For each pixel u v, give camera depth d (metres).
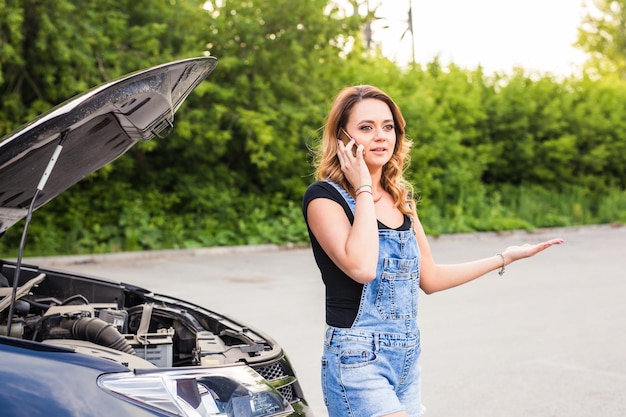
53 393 2.40
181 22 17.02
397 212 2.85
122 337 3.13
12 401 2.37
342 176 2.78
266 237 17.23
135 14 16.75
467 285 11.37
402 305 2.71
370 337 2.66
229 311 9.08
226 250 16.20
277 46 17.80
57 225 15.77
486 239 20.64
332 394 2.70
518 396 5.82
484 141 24.83
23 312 3.50
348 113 2.82
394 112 2.90
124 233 16.05
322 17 17.75
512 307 9.55
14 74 14.75
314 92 18.34
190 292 10.55
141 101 3.00
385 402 2.62
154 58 15.86
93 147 3.28
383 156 2.81
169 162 18.20
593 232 23.39
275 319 8.60
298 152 19.03
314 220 2.70
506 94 25.33
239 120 16.78
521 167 25.61
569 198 25.86
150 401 2.50
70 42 14.40
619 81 31.06
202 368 2.66
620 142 27.41
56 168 3.25
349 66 20.36
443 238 20.23
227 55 17.30
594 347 7.43
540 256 15.77
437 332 8.05
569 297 10.39
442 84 23.75
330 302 2.71
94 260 14.20
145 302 4.18
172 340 3.60
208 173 18.06
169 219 17.00
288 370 3.37
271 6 17.44
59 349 2.56
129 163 16.77
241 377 2.72
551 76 27.27
